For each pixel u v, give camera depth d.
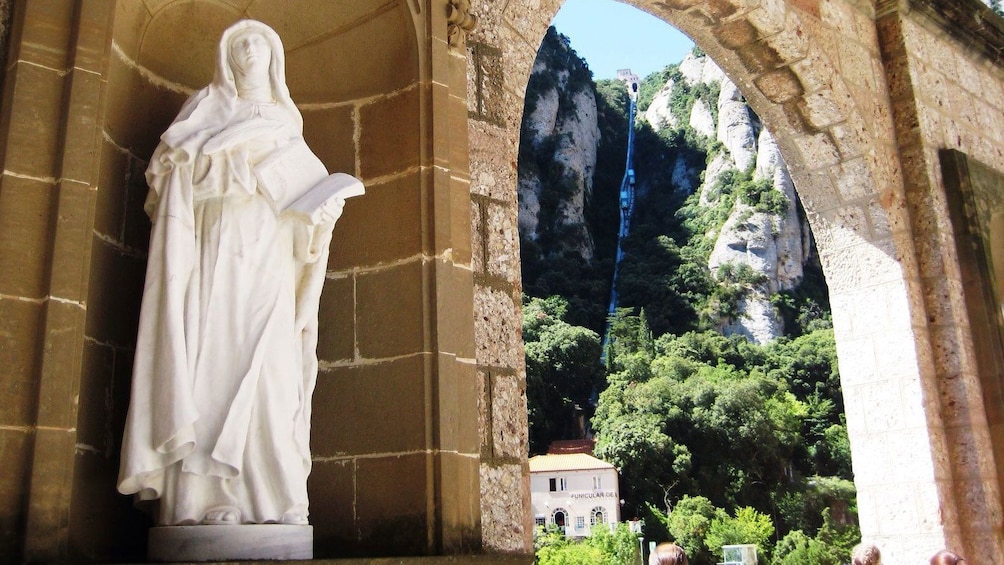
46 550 2.65
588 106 79.38
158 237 3.12
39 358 2.78
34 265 2.86
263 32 3.59
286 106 3.60
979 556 6.67
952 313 7.14
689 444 50.81
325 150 4.34
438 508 3.65
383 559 3.21
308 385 3.41
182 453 2.92
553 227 69.12
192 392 2.98
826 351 57.50
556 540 47.03
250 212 3.27
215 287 3.12
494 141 4.61
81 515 3.26
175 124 3.31
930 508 6.70
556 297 62.62
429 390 3.79
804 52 6.85
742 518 46.59
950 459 6.92
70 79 3.05
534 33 5.06
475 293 4.27
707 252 67.75
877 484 7.02
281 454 3.11
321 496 3.93
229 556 2.90
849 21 7.49
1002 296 7.96
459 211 4.10
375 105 4.30
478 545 3.73
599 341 58.72
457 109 4.24
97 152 3.05
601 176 77.62
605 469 49.50
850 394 7.29
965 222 7.46
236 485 3.02
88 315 3.37
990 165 8.42
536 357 56.50
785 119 7.37
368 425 3.91
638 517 48.09
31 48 3.04
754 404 51.06
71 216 2.93
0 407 2.70
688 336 60.38
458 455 3.77
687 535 45.75
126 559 3.41
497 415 4.18
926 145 7.55
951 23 8.15
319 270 3.47
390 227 4.09
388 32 4.29
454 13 4.32
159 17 3.98
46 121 3.00
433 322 3.86
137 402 2.95
